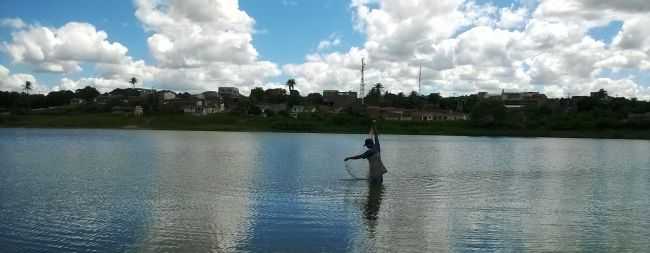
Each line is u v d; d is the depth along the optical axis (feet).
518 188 74.38
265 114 558.15
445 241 42.27
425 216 51.88
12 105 633.61
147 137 284.20
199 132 407.64
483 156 151.02
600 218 51.83
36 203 57.77
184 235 43.57
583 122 447.83
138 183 75.25
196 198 61.67
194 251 39.04
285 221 48.98
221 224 47.52
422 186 74.54
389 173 94.32
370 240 42.34
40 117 526.16
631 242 42.42
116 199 60.70
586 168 112.27
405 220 49.88
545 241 42.52
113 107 619.67
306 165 107.65
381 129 444.96
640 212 55.42
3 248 39.42
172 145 196.03
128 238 42.52
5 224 47.06
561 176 92.99
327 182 77.46
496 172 98.89
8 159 119.24
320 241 41.96
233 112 553.64
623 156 161.38
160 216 50.96
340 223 48.24
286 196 63.57
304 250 39.50
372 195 65.00
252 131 451.12
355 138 307.17
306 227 46.60
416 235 44.09
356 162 83.56
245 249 39.65
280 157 132.67
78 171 92.38
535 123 461.37
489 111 468.75
